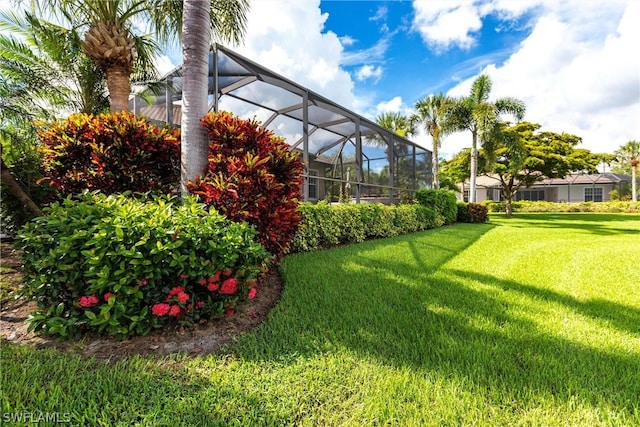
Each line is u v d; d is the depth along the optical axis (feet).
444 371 6.18
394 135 39.27
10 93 19.69
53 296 7.41
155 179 12.87
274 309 9.23
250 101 26.76
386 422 4.88
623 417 5.02
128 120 12.03
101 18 17.84
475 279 12.94
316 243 19.43
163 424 4.78
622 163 114.62
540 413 5.10
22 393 5.29
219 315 8.10
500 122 53.67
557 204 81.66
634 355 6.82
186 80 11.05
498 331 7.98
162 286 7.57
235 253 7.99
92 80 22.91
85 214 7.73
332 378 5.99
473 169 57.06
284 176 11.54
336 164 36.81
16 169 15.79
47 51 20.67
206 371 6.23
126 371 6.12
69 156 11.79
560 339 7.56
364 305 9.66
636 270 14.87
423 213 34.96
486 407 5.22
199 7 11.19
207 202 9.89
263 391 5.60
